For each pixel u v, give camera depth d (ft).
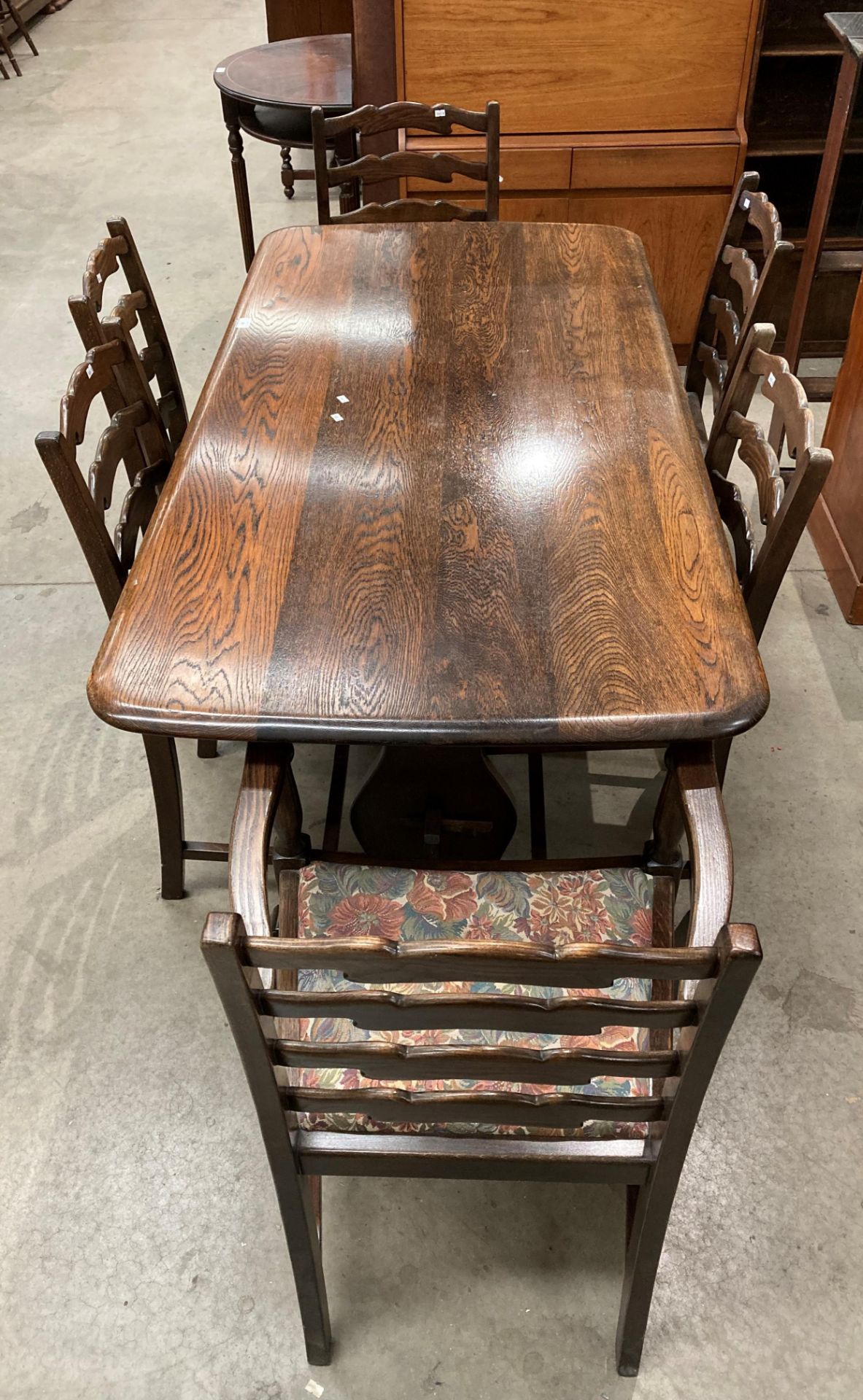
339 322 6.07
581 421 5.29
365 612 4.25
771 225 6.00
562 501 4.80
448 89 9.34
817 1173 5.15
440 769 5.53
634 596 4.32
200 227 13.75
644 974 2.76
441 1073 3.24
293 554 4.53
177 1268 4.90
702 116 9.40
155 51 19.43
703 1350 4.62
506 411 5.35
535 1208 5.09
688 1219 5.00
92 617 8.32
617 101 9.32
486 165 7.50
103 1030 5.77
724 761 5.72
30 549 8.98
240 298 6.32
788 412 4.76
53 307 12.25
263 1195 5.12
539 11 8.82
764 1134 5.28
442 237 6.86
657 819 4.65
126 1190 5.15
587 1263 4.91
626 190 9.72
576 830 6.68
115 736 7.39
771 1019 5.72
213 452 5.11
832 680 7.60
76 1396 4.53
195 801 6.93
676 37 8.93
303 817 6.59
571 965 2.72
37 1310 4.77
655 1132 3.73
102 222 13.97
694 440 5.17
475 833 5.94
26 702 7.64
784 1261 4.87
